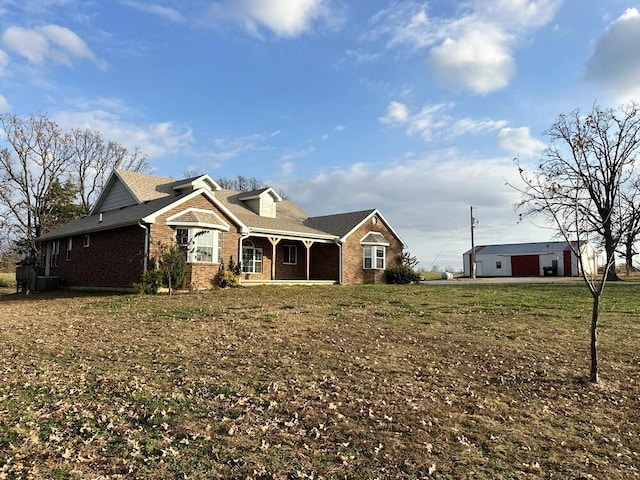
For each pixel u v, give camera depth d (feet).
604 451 16.72
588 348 31.37
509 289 72.08
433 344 32.19
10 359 26.96
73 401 19.90
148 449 15.49
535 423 19.22
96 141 125.70
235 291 63.31
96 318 40.63
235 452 15.49
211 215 68.44
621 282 89.71
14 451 15.08
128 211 71.26
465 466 15.16
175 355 27.99
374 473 14.44
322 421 18.47
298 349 29.86
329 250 93.86
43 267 89.40
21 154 109.19
